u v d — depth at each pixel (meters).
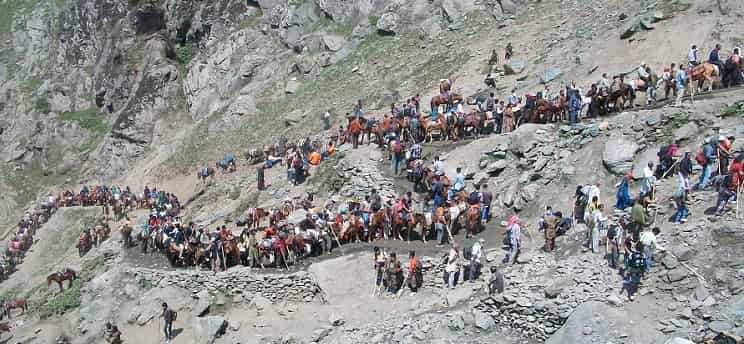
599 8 35.34
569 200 23.27
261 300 24.83
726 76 24.86
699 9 29.69
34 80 68.69
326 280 23.80
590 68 30.41
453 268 21.48
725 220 18.14
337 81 44.41
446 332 19.41
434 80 38.16
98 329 28.14
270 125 44.16
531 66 33.78
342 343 20.62
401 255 23.53
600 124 24.73
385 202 27.33
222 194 38.72
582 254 20.00
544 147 25.47
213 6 56.91
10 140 63.59
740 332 15.16
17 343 29.36
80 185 55.91
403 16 45.44
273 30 52.44
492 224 24.58
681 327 16.08
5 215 56.78
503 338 18.69
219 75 52.84
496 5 41.34
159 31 59.25
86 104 63.56
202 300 25.83
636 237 19.08
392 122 31.41
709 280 16.94
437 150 29.38
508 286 19.75
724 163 19.83
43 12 73.94
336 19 49.19
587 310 17.05
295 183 34.00
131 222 40.75
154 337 25.84
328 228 25.86
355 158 31.17
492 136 28.02
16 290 40.19
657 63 28.41
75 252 41.00
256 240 26.44
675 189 20.59
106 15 64.12
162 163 47.88
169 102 55.09
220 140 46.19
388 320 21.14
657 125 23.27
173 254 29.25
